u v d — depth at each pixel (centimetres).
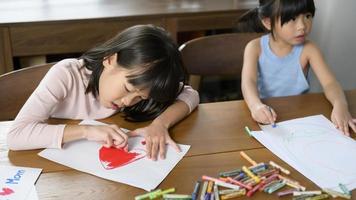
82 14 186
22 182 80
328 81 130
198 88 157
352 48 205
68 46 184
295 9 125
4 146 93
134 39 92
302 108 115
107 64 98
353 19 201
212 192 78
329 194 79
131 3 210
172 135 99
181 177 83
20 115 97
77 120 106
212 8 200
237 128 103
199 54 150
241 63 157
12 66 182
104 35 186
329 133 102
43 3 204
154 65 90
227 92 237
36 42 180
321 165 89
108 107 106
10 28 174
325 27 215
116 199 76
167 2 212
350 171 87
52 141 92
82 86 108
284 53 143
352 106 117
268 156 91
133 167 86
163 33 97
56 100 103
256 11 154
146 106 107
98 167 85
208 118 108
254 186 80
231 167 87
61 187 79
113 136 93
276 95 148
